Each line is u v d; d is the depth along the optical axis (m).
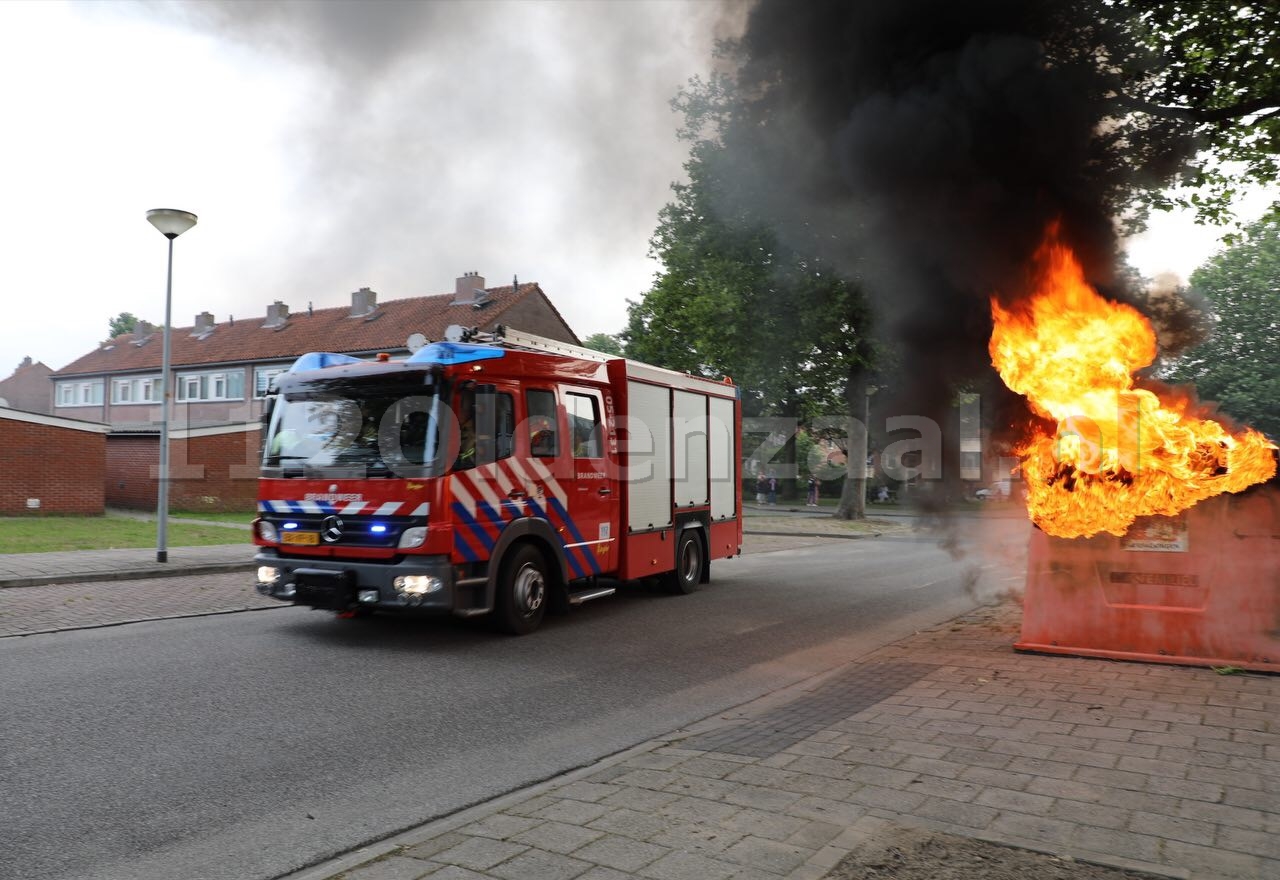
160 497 13.71
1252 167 12.34
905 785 4.24
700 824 3.81
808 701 6.05
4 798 4.32
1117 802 3.96
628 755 4.94
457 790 4.52
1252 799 3.98
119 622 9.18
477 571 8.16
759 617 10.09
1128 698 5.77
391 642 8.37
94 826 3.99
